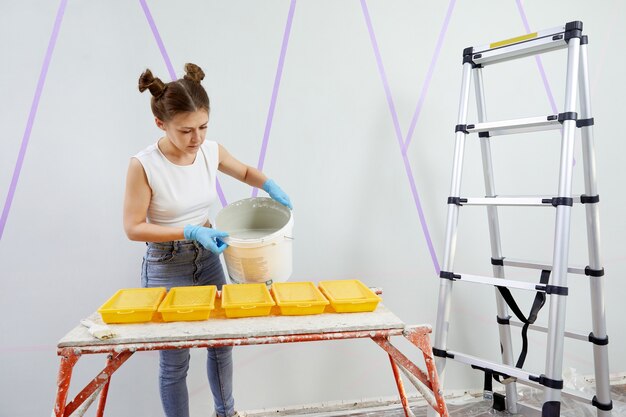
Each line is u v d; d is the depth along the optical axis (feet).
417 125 6.43
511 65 6.54
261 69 5.92
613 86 6.80
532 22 6.59
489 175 5.88
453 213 5.44
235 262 4.66
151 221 4.97
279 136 6.05
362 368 6.53
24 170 5.44
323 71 6.10
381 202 6.40
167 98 4.19
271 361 6.28
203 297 4.28
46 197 5.52
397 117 6.35
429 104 6.44
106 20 5.51
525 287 4.86
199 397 6.08
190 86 4.25
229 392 5.59
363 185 6.33
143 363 5.91
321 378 6.43
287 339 3.69
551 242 6.86
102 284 5.73
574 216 6.80
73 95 5.49
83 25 5.46
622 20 6.80
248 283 4.72
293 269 6.22
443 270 5.46
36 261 5.55
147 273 4.97
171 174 4.72
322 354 6.40
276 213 5.29
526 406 6.17
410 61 6.32
